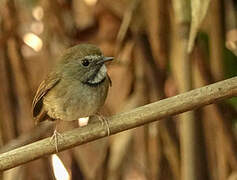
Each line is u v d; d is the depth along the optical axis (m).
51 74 9.83
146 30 11.29
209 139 10.73
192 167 9.38
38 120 10.27
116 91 11.29
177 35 10.02
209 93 7.76
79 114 9.75
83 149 11.39
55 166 11.04
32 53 11.83
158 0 10.74
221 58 10.46
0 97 11.47
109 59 9.70
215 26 10.40
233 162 10.51
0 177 10.81
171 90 11.52
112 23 11.68
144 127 11.14
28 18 12.11
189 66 9.26
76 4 11.80
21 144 10.92
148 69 11.12
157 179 11.05
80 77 9.62
